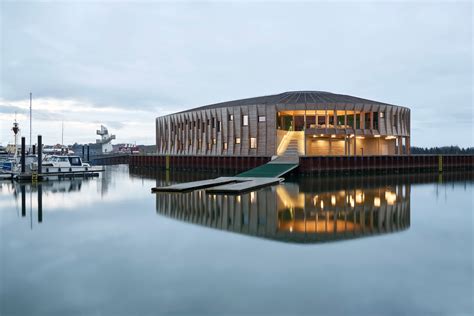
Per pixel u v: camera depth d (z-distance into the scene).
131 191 31.84
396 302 8.85
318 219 19.02
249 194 28.97
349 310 8.45
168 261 11.91
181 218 19.19
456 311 8.41
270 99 66.06
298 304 8.73
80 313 8.38
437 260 12.01
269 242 14.27
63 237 15.09
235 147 61.03
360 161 53.66
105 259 12.13
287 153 58.91
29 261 11.95
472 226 17.33
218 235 15.42
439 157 66.25
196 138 68.12
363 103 59.69
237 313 8.30
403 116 65.81
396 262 11.79
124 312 8.40
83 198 27.14
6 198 27.34
